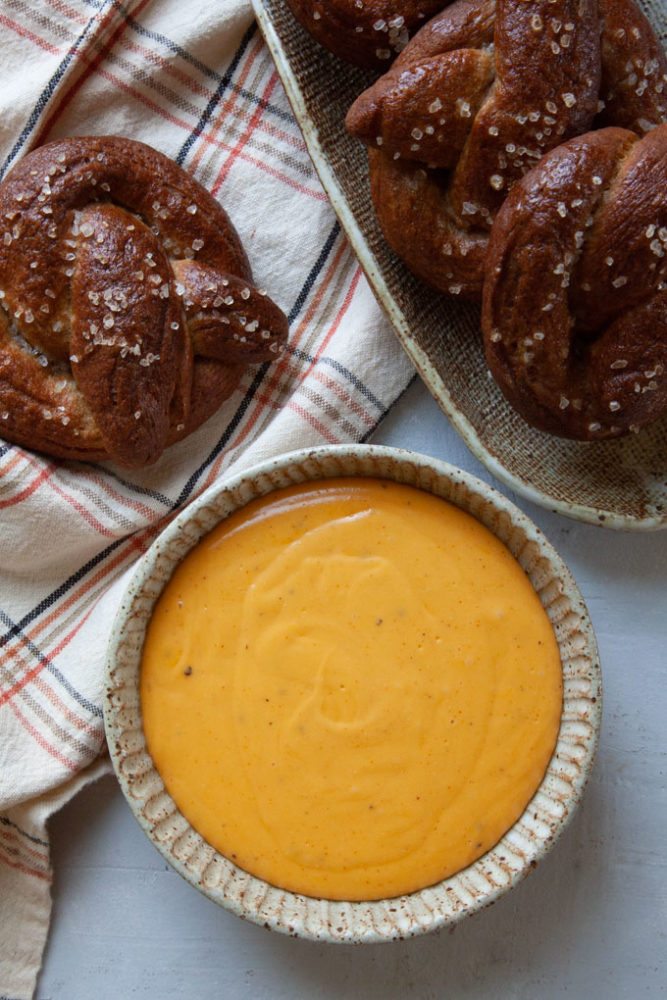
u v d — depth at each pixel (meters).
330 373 0.50
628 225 0.43
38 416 0.48
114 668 0.44
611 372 0.44
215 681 0.44
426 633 0.44
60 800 0.49
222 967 0.49
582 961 0.49
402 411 0.51
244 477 0.44
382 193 0.47
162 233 0.48
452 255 0.46
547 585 0.44
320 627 0.44
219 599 0.45
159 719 0.44
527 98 0.44
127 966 0.49
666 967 0.49
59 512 0.49
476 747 0.44
